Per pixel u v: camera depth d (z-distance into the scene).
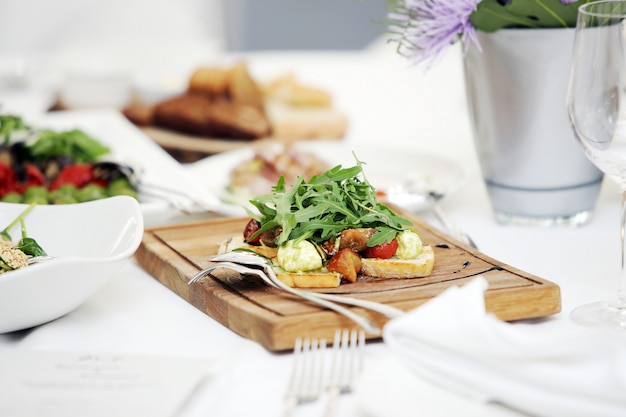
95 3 2.39
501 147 1.06
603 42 0.86
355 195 0.94
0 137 1.24
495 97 1.05
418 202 1.09
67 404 0.77
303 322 0.85
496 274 0.92
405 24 1.00
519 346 0.75
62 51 1.89
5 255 0.90
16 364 0.82
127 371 0.81
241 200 1.16
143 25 2.42
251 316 0.86
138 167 1.17
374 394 0.76
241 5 2.60
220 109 1.45
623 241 0.90
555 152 1.05
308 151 1.26
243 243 0.97
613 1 0.85
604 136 0.87
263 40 2.82
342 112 1.51
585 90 0.87
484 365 0.76
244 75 1.48
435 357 0.77
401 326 0.77
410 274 0.91
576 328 0.87
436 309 0.78
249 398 0.80
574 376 0.74
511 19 1.01
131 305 0.94
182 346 0.87
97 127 1.43
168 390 0.78
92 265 0.88
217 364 0.82
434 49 0.99
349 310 0.85
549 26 1.01
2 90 1.72
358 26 2.84
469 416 0.75
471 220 1.11
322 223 0.91
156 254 0.99
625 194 0.89
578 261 1.00
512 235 1.06
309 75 1.83
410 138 1.46
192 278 0.92
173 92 1.57
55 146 1.24
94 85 1.61
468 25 0.98
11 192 1.15
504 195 1.08
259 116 1.45
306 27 2.84
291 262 0.91
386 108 1.62
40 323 0.90
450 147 1.41
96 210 0.97
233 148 1.41
